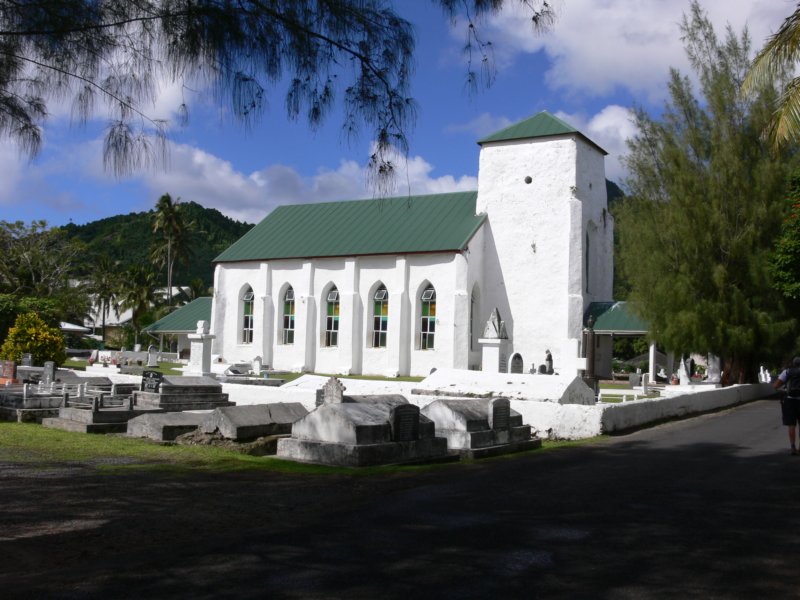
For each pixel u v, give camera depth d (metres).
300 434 13.00
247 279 49.56
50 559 6.56
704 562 6.45
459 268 40.91
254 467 11.88
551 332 41.25
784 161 29.94
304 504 8.99
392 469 11.74
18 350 33.09
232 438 15.10
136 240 120.75
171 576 5.99
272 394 21.31
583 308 42.25
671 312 29.80
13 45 7.45
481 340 27.95
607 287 45.47
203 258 119.00
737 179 29.25
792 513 8.37
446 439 13.48
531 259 42.12
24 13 7.28
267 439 14.71
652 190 31.66
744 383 31.34
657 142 31.67
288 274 47.72
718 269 29.00
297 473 11.35
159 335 61.81
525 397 19.00
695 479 10.67
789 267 28.27
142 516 8.31
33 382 26.00
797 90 13.30
